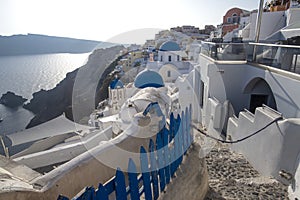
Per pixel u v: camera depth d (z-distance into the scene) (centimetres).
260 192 422
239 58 1048
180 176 332
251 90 984
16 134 1270
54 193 276
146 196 269
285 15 1521
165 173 310
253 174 536
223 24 3331
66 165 314
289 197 404
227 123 854
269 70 763
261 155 551
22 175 425
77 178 309
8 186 240
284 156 464
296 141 445
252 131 620
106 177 350
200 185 361
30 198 245
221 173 529
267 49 824
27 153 943
